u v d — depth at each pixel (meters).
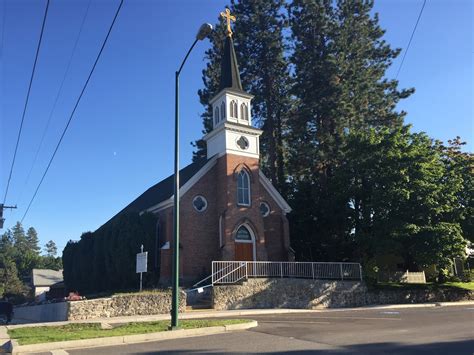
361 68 39.44
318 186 35.56
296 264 27.67
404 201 28.23
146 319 18.88
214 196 31.20
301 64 38.91
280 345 11.27
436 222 28.73
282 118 42.69
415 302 29.45
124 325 16.11
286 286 25.92
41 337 12.75
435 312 20.55
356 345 11.08
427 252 27.45
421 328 14.27
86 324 16.86
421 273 35.66
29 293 76.19
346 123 37.44
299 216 35.09
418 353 9.88
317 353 10.08
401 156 28.75
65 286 41.09
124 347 11.71
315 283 26.81
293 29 40.38
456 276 38.44
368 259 31.50
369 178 29.66
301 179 40.62
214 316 19.83
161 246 30.56
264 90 41.44
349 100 37.16
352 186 30.69
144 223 30.06
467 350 10.16
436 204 27.98
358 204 31.58
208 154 33.44
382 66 40.56
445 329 13.98
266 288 25.30
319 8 39.59
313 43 39.97
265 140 43.22
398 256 34.56
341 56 37.97
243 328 14.95
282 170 41.41
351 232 32.09
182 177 34.44
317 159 36.25
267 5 41.88
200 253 29.64
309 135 38.47
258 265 26.80
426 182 28.41
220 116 32.66
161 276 28.41
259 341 12.02
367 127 38.59
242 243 30.19
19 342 11.91
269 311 22.17
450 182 30.06
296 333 13.48
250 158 31.70
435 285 32.47
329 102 36.72
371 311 22.06
